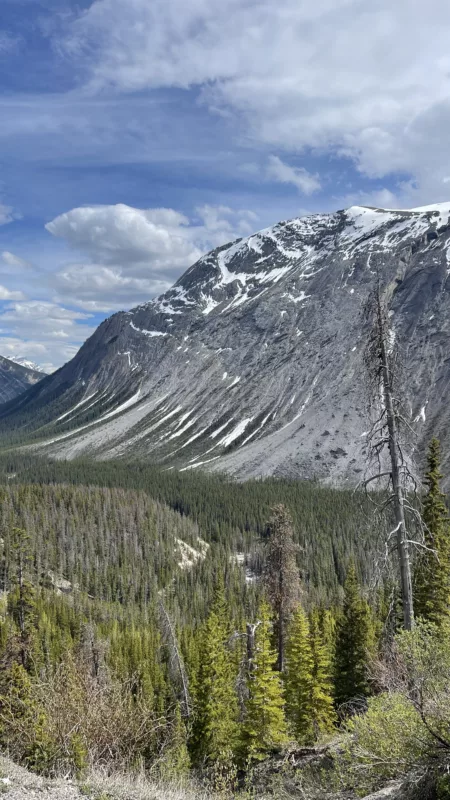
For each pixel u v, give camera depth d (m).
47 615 69.25
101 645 33.72
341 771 11.14
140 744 15.64
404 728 9.65
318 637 29.72
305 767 14.42
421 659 10.33
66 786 10.77
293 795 12.30
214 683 30.95
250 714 24.92
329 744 16.66
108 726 14.95
